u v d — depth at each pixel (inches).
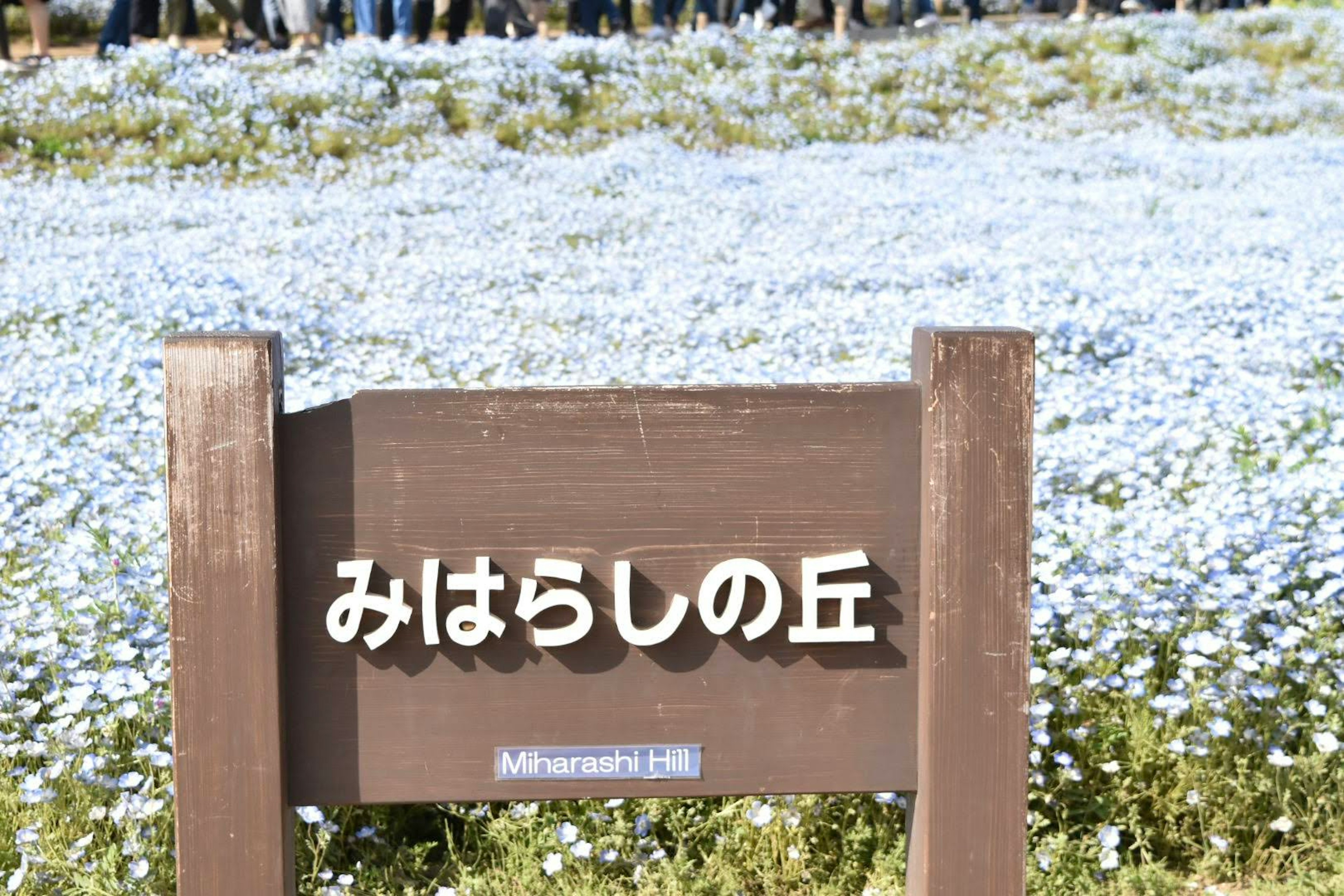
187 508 81.2
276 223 412.5
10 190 450.3
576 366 262.5
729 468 85.2
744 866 115.0
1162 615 139.8
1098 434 200.8
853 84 618.2
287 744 84.0
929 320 285.1
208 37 773.3
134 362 242.5
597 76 595.5
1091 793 122.6
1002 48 676.1
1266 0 880.9
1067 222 418.0
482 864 116.8
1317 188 478.6
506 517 84.7
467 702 85.4
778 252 375.2
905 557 86.0
